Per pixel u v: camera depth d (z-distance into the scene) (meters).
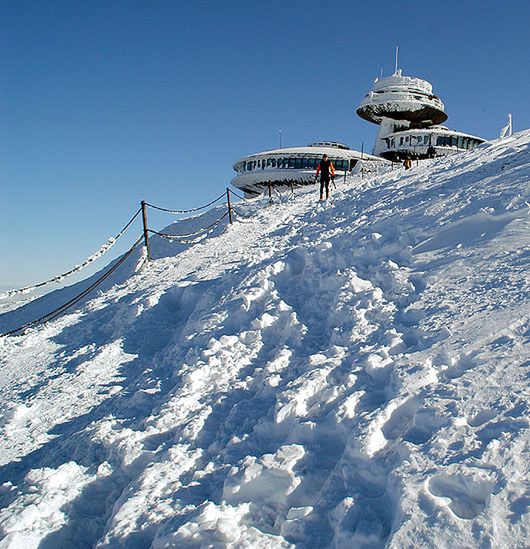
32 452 6.62
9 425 7.45
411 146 52.81
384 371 4.74
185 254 16.62
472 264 6.43
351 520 3.12
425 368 4.32
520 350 4.07
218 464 4.64
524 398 3.46
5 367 10.16
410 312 5.74
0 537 4.58
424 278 6.57
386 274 7.31
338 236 11.15
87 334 11.09
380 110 54.78
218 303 9.27
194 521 3.65
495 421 3.34
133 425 6.21
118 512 4.27
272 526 3.62
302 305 8.20
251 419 5.16
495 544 2.52
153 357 8.88
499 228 7.27
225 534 3.42
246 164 57.78
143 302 11.04
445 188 11.86
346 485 3.53
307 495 3.74
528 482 2.79
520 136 19.08
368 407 4.29
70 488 5.21
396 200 12.96
